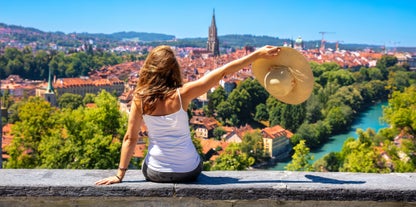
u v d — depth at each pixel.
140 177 5.41
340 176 5.57
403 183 5.29
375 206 5.18
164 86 4.98
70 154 39.19
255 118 149.00
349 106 147.50
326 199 5.14
